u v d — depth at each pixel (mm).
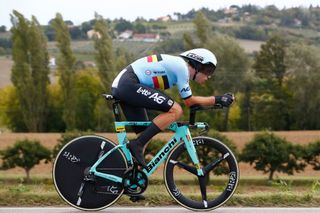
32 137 43219
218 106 5332
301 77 61812
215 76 64250
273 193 6121
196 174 5449
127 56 67750
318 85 61531
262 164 23812
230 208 5684
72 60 63531
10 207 5738
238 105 66312
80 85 65000
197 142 5449
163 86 5320
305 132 46469
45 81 63156
